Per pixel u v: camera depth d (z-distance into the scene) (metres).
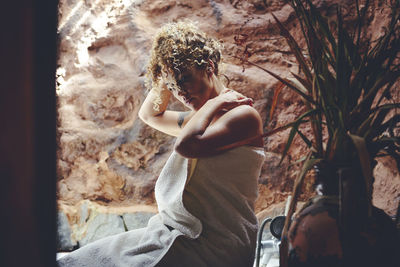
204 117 1.66
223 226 1.66
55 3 1.01
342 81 1.36
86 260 1.65
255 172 1.72
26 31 0.92
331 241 1.28
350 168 1.33
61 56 2.54
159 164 2.39
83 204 2.45
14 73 0.91
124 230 2.40
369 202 1.24
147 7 2.53
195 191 1.67
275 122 2.36
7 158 0.91
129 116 2.45
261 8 2.43
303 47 2.36
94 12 2.56
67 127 2.49
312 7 1.48
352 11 2.28
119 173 2.43
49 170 0.98
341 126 1.34
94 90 2.49
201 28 2.46
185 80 1.77
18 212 0.93
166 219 1.73
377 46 1.44
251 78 2.37
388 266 1.29
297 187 1.33
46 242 0.98
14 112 0.92
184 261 1.60
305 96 1.39
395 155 1.41
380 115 1.38
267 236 2.30
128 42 2.50
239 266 1.66
